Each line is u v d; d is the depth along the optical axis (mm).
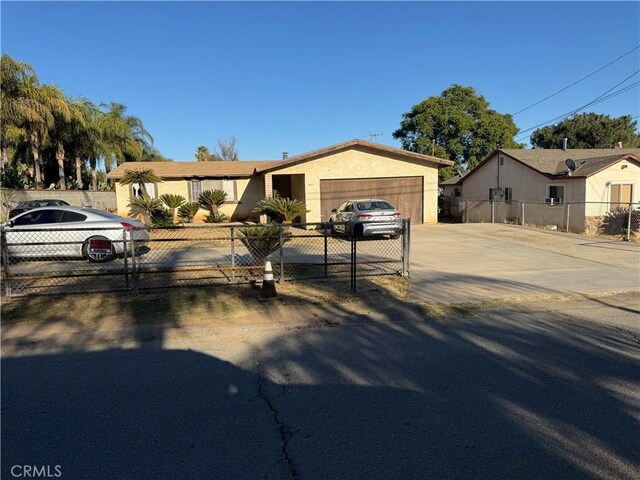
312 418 3492
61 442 3188
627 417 3480
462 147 38406
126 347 5180
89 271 7906
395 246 13430
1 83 26141
